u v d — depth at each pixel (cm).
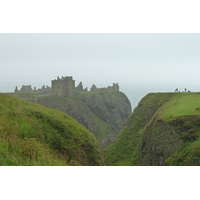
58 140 2456
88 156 2581
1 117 2306
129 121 7656
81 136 2747
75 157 2384
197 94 6175
